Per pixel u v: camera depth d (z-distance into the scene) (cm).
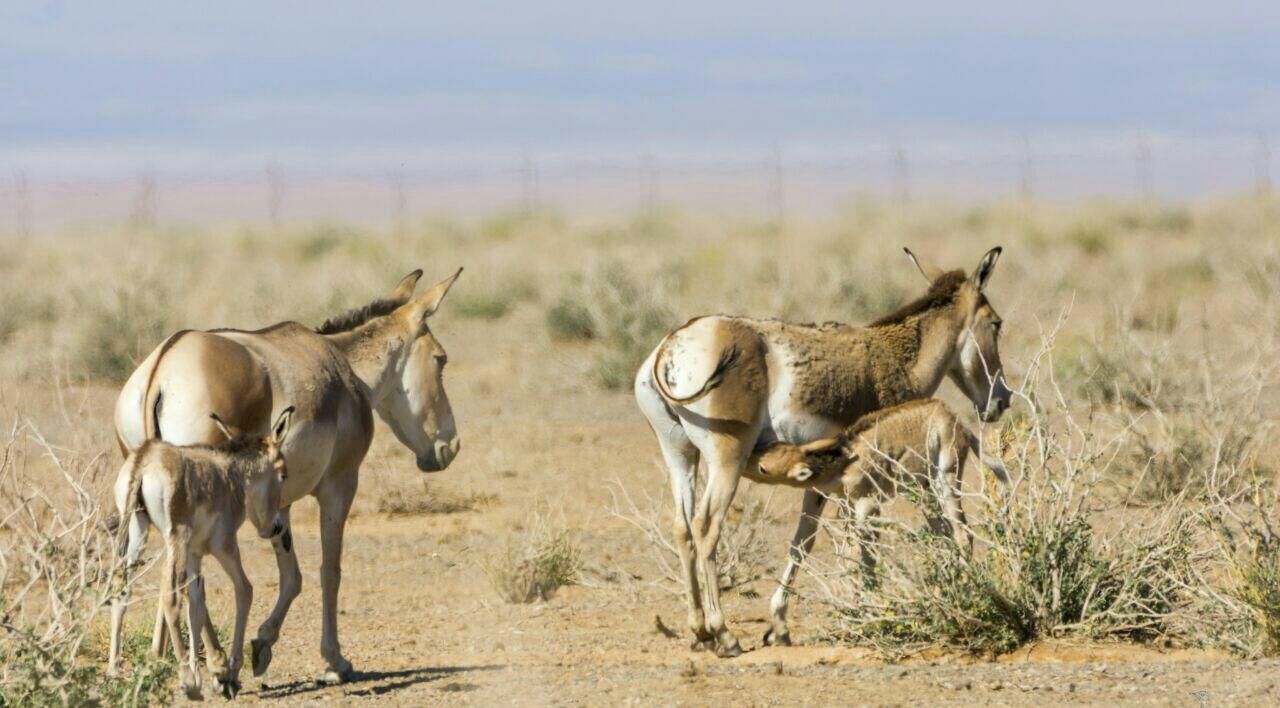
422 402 4472
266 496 3553
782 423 4056
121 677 3209
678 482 4141
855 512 4028
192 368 3594
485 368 10538
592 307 11306
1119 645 3722
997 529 3894
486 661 4016
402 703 3369
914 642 3825
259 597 5103
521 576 5062
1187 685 3156
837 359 4159
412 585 5291
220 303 13075
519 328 12194
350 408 3959
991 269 4531
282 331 3934
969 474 5878
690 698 3212
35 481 4947
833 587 4262
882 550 3941
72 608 3341
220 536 3441
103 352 10044
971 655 3750
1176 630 3856
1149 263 15188
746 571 5100
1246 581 3747
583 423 8631
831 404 4109
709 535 4009
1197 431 6081
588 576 5303
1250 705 2964
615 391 9794
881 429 4106
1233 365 8269
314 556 5806
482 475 7175
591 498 6719
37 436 3928
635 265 14075
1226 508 3894
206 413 3569
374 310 4412
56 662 3120
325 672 3791
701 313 11319
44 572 3672
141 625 4056
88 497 3753
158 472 3303
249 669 4000
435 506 6631
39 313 12850
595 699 3266
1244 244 14888
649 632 4444
